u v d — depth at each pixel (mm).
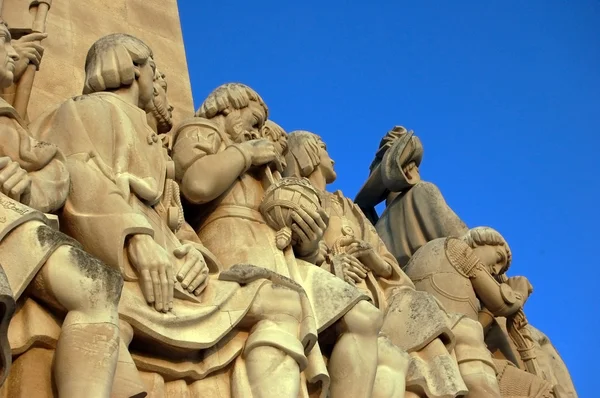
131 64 9633
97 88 9547
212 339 8406
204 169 9836
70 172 8508
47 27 11789
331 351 9664
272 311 8836
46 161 8219
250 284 8883
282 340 8625
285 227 9891
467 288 12492
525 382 12227
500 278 13406
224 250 9648
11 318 6934
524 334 12820
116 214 8352
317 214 9938
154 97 9953
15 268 7297
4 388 7320
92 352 7230
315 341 9000
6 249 7340
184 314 8344
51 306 7527
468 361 11281
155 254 8312
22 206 7547
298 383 8578
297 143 12602
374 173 15266
